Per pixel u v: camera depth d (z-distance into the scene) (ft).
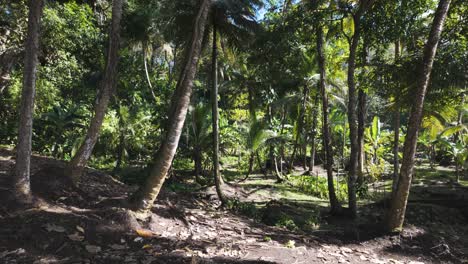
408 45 34.53
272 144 51.49
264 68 44.37
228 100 69.05
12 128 41.81
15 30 35.91
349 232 28.71
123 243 17.42
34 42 18.37
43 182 21.20
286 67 47.34
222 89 59.93
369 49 36.47
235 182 52.70
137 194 22.06
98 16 64.85
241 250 19.56
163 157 21.71
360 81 35.42
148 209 21.72
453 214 36.35
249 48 37.52
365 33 34.45
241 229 24.81
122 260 15.51
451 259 25.57
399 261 23.86
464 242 29.55
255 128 46.16
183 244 18.67
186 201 32.35
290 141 57.41
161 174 21.71
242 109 74.18
